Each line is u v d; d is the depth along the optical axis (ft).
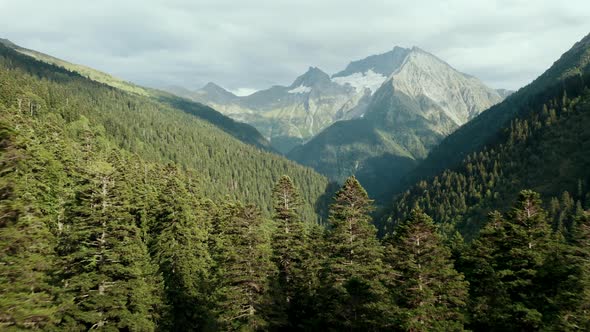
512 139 483.51
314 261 123.75
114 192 103.45
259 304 106.42
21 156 68.18
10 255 63.36
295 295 123.95
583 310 80.59
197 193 247.29
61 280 92.07
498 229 106.01
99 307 91.81
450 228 417.28
